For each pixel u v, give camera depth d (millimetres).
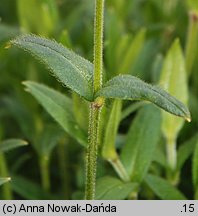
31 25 330
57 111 260
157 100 205
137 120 265
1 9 407
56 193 320
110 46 312
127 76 214
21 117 325
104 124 251
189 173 307
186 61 313
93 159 227
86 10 377
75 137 260
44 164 302
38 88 260
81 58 221
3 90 356
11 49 321
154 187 261
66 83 217
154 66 308
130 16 393
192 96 315
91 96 219
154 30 344
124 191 249
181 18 370
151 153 262
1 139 324
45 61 214
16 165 318
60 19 382
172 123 277
